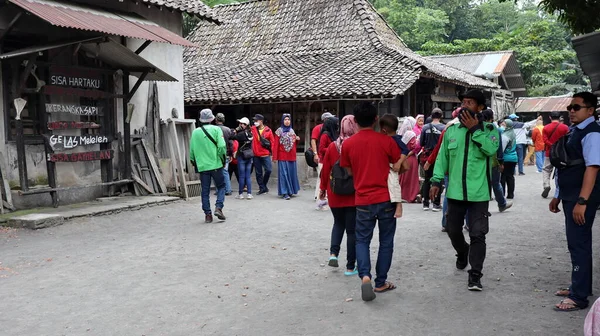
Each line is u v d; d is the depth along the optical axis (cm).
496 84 2489
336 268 641
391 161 528
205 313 495
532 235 803
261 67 1788
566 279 574
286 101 1493
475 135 524
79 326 469
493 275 595
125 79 1191
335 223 629
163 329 458
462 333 432
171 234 857
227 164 1345
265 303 519
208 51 2069
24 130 1024
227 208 1129
